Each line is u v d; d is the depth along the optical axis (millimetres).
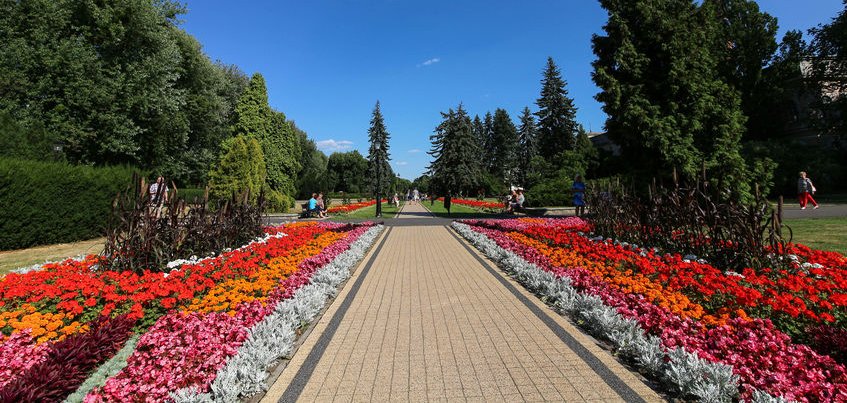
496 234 12234
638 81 18078
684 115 17375
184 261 7559
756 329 3912
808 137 35438
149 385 3020
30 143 18219
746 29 33906
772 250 6234
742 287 4816
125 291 5266
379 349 4227
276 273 6633
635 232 9500
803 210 17703
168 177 30578
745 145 29859
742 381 3078
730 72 32969
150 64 24047
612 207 10469
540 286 6258
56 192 12883
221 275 6363
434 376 3578
